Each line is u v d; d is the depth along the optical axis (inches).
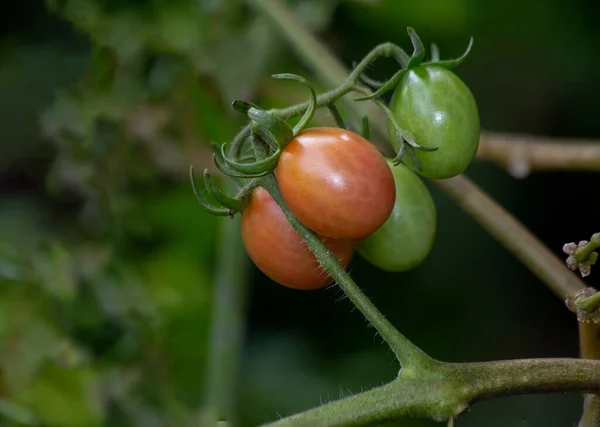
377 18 33.2
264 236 19.0
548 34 33.9
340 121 19.1
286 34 26.6
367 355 34.1
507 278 34.3
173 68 30.0
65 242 30.2
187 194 32.2
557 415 31.5
